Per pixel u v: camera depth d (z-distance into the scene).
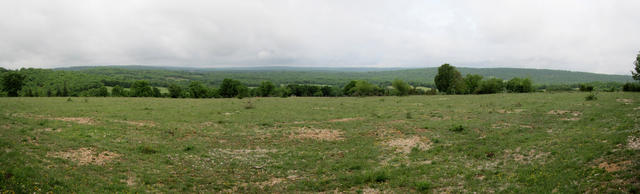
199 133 25.81
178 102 50.91
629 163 12.08
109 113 34.31
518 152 18.12
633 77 51.69
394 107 43.88
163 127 27.39
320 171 16.92
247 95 88.81
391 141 23.33
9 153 14.70
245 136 25.30
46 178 12.57
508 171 15.12
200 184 14.71
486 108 38.78
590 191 10.51
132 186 13.42
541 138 20.52
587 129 21.33
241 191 14.05
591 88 68.69
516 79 89.81
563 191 11.04
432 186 13.73
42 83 107.88
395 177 15.33
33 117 28.50
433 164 17.38
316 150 21.47
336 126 29.47
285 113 38.50
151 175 15.11
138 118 31.78
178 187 14.00
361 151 20.97
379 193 13.36
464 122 28.86
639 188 9.68
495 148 19.55
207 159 18.80
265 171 17.08
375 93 88.12
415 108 41.91
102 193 12.08
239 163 18.36
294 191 14.09
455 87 89.25
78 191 11.92
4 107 33.84
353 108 43.81
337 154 20.45
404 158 19.09
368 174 15.52
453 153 19.52
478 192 12.64
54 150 16.94
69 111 34.31
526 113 32.72
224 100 57.59
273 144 23.02
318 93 110.25
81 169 14.65
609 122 22.53
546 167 14.41
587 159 13.99
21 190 11.00
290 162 18.66
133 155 18.02
